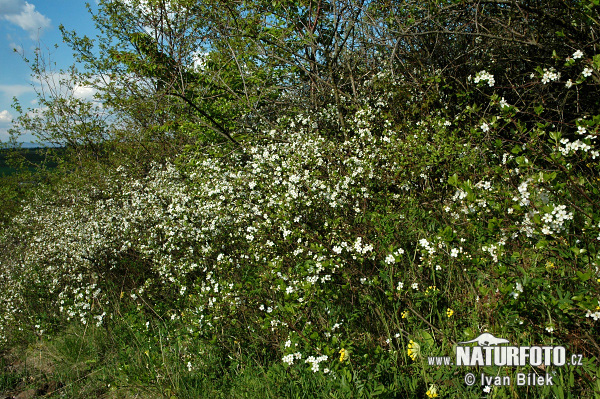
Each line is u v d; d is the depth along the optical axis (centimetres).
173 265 468
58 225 703
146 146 934
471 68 586
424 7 566
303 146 495
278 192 445
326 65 662
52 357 463
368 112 523
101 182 868
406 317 301
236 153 632
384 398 244
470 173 420
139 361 383
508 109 277
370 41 642
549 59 474
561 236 241
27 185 1186
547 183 223
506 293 227
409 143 454
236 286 339
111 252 568
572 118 492
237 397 306
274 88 688
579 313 227
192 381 340
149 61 826
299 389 284
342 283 339
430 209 428
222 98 737
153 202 596
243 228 468
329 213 434
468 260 276
